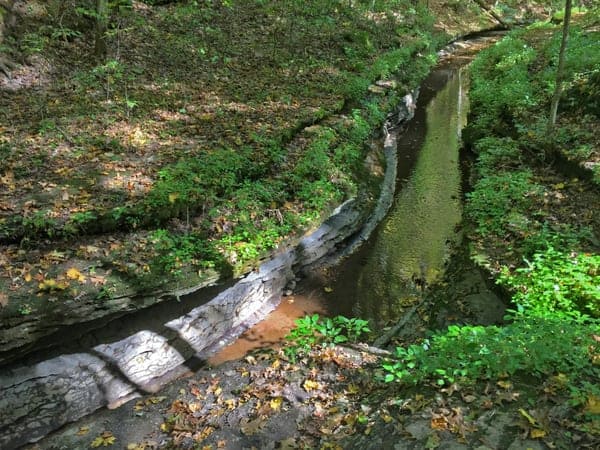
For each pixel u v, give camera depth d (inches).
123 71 455.2
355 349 232.4
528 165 390.9
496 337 201.8
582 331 203.0
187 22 605.0
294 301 311.3
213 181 309.9
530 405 170.9
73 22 495.2
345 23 743.7
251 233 293.1
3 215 257.1
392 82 601.6
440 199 430.3
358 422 183.5
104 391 225.8
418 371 197.3
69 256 246.1
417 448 164.1
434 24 1055.6
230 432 194.1
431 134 584.4
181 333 255.6
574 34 633.0
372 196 413.1
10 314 205.6
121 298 230.7
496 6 1362.0
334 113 468.1
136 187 294.0
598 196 322.0
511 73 550.0
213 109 421.1
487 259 295.3
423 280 326.6
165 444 194.9
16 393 203.5
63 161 315.9
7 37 426.9
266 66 546.3
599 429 157.3
